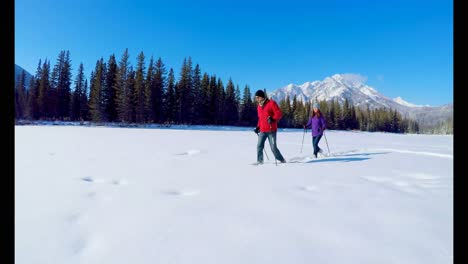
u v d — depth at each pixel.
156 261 1.63
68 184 3.50
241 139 14.55
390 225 2.20
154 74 45.56
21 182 3.58
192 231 2.06
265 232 2.04
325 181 3.92
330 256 1.69
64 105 46.03
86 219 2.29
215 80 53.91
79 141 10.75
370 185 3.67
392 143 14.47
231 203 2.77
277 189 3.39
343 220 2.30
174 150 8.16
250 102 59.84
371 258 1.67
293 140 15.53
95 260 1.65
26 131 17.67
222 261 1.63
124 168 4.83
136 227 2.13
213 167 5.11
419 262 1.61
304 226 2.17
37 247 1.79
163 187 3.45
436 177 4.29
